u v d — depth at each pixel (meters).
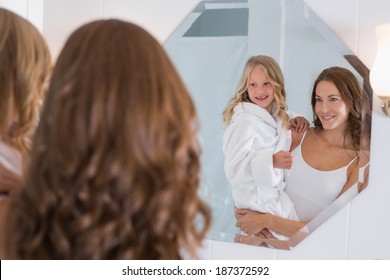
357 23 1.31
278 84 1.35
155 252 0.52
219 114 1.42
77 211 0.51
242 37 1.38
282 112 1.35
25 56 0.73
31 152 0.54
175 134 0.53
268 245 1.38
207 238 1.45
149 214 0.51
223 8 1.40
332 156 1.31
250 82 1.37
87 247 0.49
